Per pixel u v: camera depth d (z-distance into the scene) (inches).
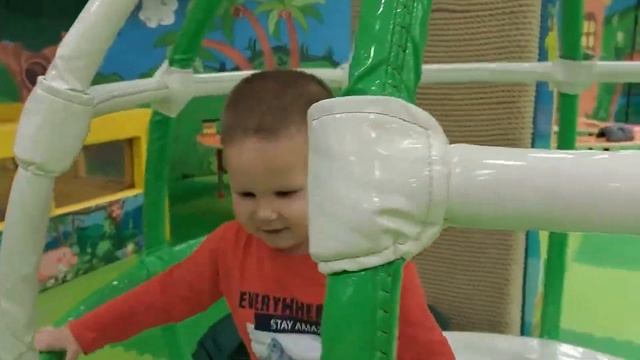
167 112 31.8
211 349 44.0
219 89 33.6
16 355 18.3
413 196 13.0
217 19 84.7
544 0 46.9
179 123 88.7
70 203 70.9
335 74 36.3
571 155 12.6
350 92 13.9
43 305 62.4
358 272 13.3
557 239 41.3
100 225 72.4
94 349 28.1
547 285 42.3
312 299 27.4
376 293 13.3
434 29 47.7
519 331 50.7
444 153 13.1
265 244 28.6
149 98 29.0
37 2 74.6
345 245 13.1
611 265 70.9
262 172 23.8
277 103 23.9
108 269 72.6
